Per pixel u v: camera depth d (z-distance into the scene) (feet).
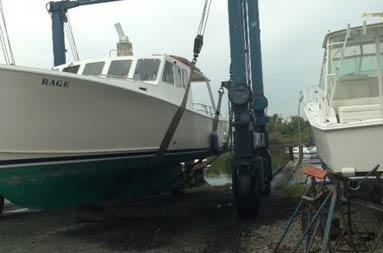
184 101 30.86
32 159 24.09
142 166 29.35
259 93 34.22
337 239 18.31
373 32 22.84
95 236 24.90
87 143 25.30
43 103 23.06
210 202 35.14
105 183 27.86
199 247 21.75
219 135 42.63
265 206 31.09
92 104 24.50
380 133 18.83
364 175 19.21
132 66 30.45
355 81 22.80
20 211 34.88
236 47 26.96
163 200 37.24
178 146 32.89
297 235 22.48
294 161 63.16
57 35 42.55
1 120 22.91
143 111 27.35
